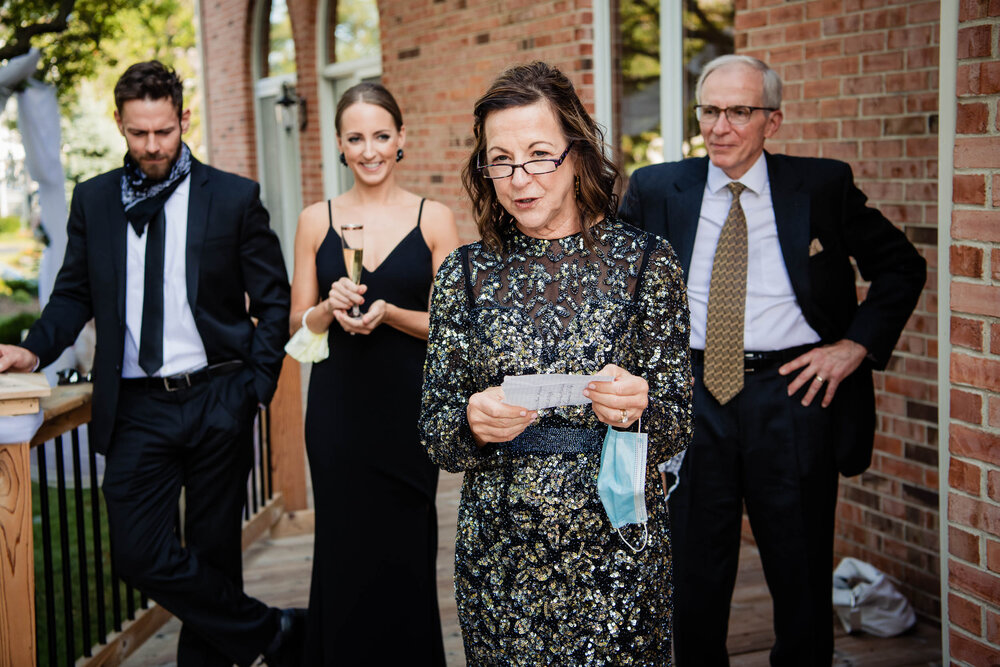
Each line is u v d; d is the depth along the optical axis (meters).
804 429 2.71
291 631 3.12
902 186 3.61
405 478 2.97
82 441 5.68
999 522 2.37
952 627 2.54
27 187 7.04
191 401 2.87
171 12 17.22
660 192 2.87
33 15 9.16
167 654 3.53
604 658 1.85
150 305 2.82
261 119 11.90
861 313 2.80
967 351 2.43
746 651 3.36
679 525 2.83
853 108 3.75
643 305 1.87
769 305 2.73
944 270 2.48
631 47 5.12
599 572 1.85
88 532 5.15
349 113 2.95
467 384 1.93
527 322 1.86
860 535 4.01
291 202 11.17
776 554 2.76
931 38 3.44
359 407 2.94
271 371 2.96
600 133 1.88
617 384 1.70
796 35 3.96
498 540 1.88
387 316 2.88
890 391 3.79
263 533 4.75
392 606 2.99
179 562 2.84
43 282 6.77
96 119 17.47
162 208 2.82
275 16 11.41
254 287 2.98
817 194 2.73
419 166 7.25
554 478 1.85
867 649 3.42
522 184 1.78
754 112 2.65
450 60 6.65
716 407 2.74
